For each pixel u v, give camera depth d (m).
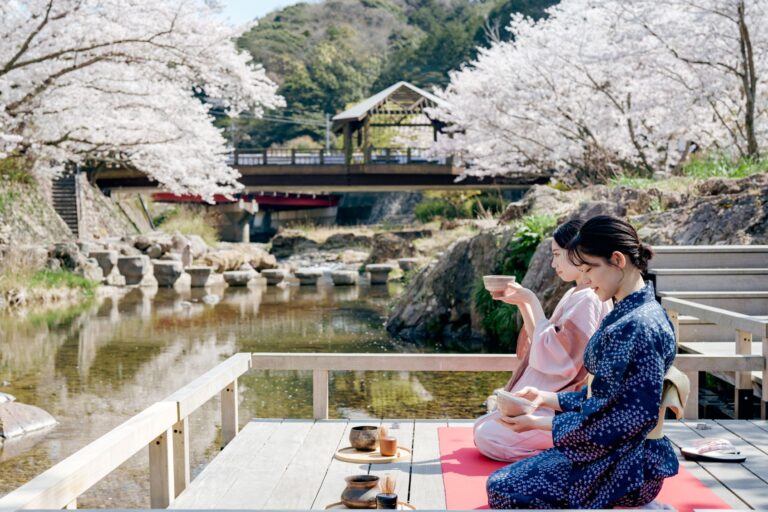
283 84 82.31
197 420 8.37
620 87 20.66
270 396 9.40
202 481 4.31
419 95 39.66
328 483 4.26
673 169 20.83
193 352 12.73
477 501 3.91
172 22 19.22
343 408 8.70
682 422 5.32
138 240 29.17
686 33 17.20
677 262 8.41
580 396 3.17
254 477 4.37
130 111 24.36
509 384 4.53
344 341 13.69
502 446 4.51
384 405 8.80
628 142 22.17
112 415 8.62
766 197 9.85
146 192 45.84
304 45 91.38
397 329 14.65
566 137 23.30
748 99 15.78
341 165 39.03
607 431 2.84
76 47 19.23
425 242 30.33
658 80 19.83
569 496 2.99
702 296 7.76
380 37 99.06
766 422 5.31
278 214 67.31
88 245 26.06
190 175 27.94
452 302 13.98
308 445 4.96
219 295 22.56
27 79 20.09
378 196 70.12
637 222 10.88
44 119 22.94
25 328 15.57
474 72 28.31
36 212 28.78
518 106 23.56
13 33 18.97
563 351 4.18
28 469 6.80
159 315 17.66
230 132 77.31
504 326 12.27
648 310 2.89
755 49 16.97
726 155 16.59
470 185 37.03
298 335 14.47
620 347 2.84
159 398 9.41
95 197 37.88
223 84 21.73
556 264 4.29
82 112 23.14
